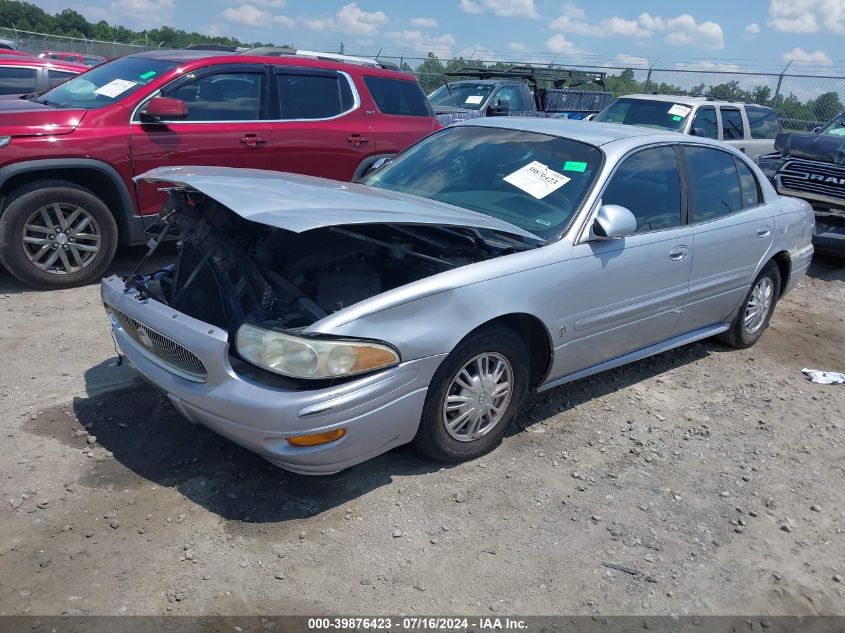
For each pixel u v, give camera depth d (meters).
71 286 6.11
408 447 3.92
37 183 5.73
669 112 11.35
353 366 3.08
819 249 8.79
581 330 4.07
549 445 4.07
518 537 3.26
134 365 3.61
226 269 3.45
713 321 5.34
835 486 3.93
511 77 16.75
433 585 2.93
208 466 3.58
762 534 3.46
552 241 3.91
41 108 6.10
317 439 3.07
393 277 3.78
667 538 3.36
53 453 3.60
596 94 16.97
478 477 3.69
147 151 6.23
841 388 5.29
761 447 4.28
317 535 3.16
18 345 4.84
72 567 2.86
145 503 3.28
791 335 6.46
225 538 3.09
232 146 6.71
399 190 4.66
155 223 4.53
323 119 7.36
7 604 2.66
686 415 4.62
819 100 17.27
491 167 4.55
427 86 20.55
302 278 3.64
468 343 3.50
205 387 3.18
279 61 7.14
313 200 3.40
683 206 4.73
